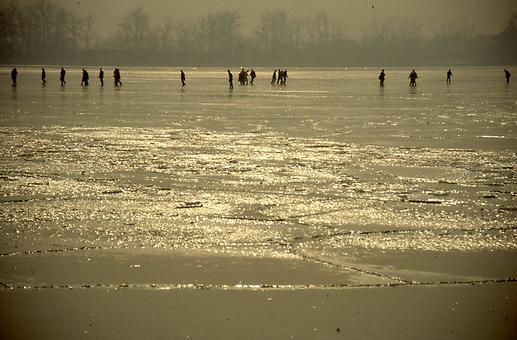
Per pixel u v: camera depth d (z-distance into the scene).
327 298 35.44
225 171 72.50
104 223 50.38
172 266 40.44
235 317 32.91
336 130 111.06
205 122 123.12
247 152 86.19
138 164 76.69
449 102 176.50
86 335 30.94
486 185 65.38
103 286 37.06
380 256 42.72
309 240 46.22
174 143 94.38
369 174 71.06
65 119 126.12
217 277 38.53
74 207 55.47
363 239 46.56
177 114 138.50
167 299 35.19
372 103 173.00
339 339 30.59
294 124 120.31
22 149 87.56
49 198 58.84
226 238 46.62
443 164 77.44
